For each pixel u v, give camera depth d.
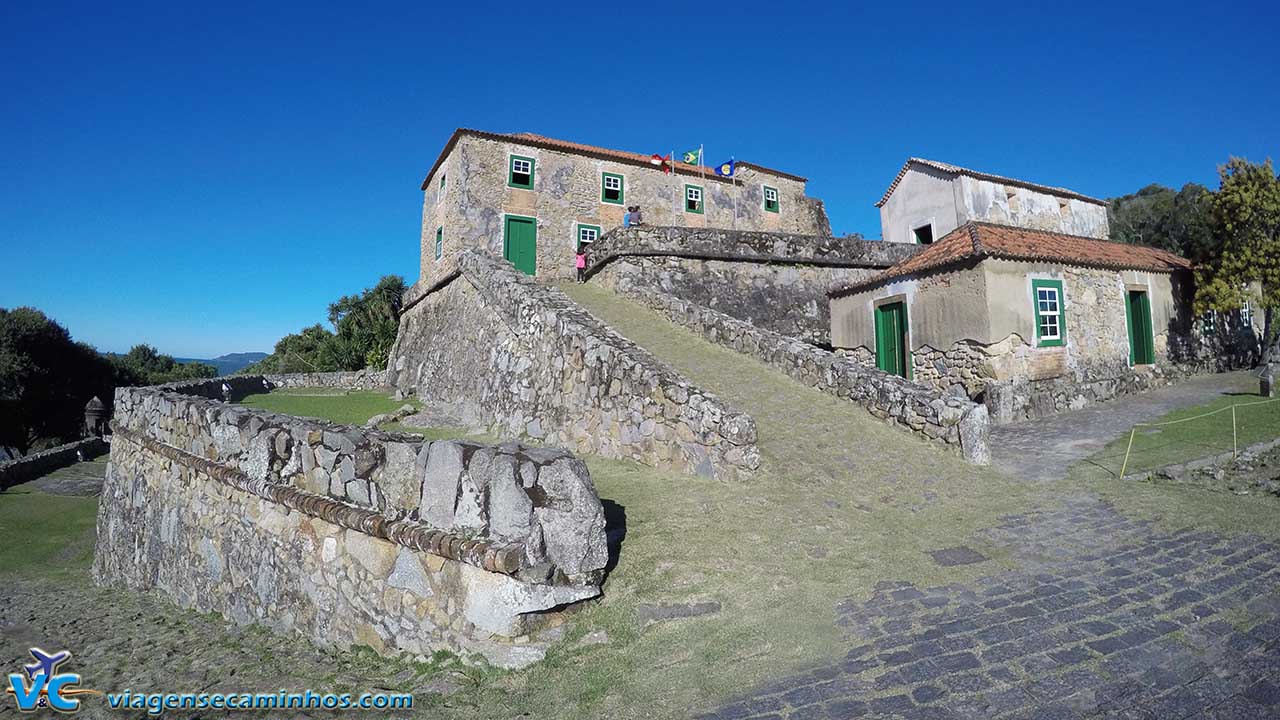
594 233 25.11
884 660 3.94
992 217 25.73
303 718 4.00
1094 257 14.94
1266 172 15.73
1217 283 16.25
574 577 4.61
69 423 33.03
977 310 12.92
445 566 4.72
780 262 19.72
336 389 23.69
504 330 13.59
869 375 10.42
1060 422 12.09
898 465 8.30
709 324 13.89
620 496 6.95
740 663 3.96
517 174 23.95
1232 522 6.31
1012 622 4.40
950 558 5.62
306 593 6.07
